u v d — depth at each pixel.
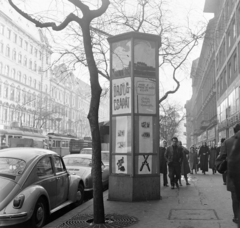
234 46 30.58
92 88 6.65
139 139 9.12
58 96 84.69
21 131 30.33
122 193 8.96
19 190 6.01
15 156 6.70
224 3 35.91
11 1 7.04
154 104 9.44
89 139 48.38
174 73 13.25
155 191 9.10
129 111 9.20
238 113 28.38
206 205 8.12
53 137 36.19
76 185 8.66
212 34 12.29
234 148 2.91
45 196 6.62
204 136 59.47
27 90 69.06
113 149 9.40
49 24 7.18
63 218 6.93
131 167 8.95
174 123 46.09
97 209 6.40
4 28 60.88
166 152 12.01
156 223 6.28
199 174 19.84
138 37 9.34
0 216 5.55
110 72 9.70
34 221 6.09
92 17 6.85
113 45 9.66
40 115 59.91
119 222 6.41
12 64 63.66
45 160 7.29
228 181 5.95
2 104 59.72
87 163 11.88
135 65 9.27
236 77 29.62
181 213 7.17
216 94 43.88
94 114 6.59
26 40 69.12
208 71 53.09
